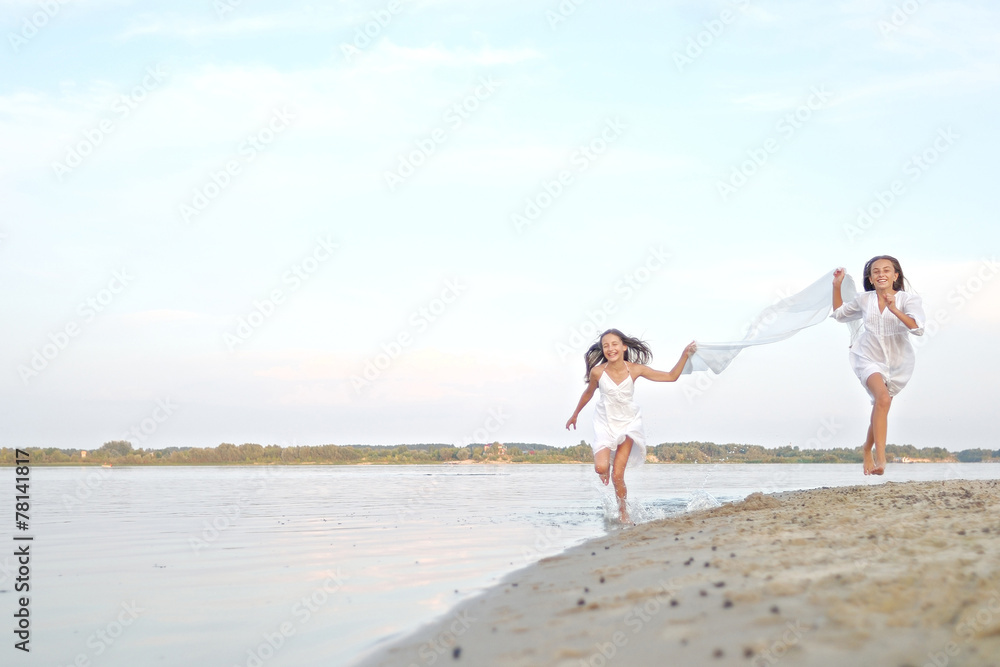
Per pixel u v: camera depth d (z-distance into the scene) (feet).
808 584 10.66
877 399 23.66
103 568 17.13
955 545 12.18
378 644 10.78
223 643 11.19
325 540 21.35
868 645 8.14
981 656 7.57
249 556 18.65
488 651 9.68
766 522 17.85
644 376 28.14
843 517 16.94
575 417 29.89
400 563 17.48
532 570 15.90
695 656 8.46
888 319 23.93
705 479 47.42
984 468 69.82
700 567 13.00
